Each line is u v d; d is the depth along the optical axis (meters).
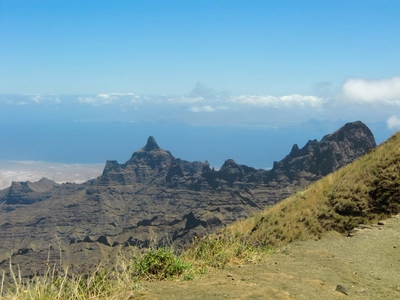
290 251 11.18
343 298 7.00
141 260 7.80
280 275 8.03
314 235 14.91
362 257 10.79
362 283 8.43
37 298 5.38
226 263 9.21
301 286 7.27
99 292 6.07
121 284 6.46
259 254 10.39
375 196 16.70
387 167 18.27
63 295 5.79
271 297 6.32
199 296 6.21
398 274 9.19
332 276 8.64
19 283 5.32
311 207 17.48
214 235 10.76
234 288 6.66
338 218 15.77
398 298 7.49
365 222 15.31
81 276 6.28
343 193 17.44
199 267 8.70
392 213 15.63
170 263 7.94
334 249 11.86
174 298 6.14
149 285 6.91
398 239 12.40
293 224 16.16
